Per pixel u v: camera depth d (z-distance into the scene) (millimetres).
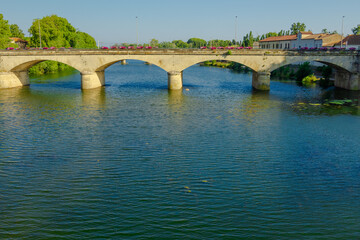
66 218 15836
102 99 51062
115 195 18156
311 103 47625
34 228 14977
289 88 63656
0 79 60969
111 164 22781
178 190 18734
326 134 30875
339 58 57719
